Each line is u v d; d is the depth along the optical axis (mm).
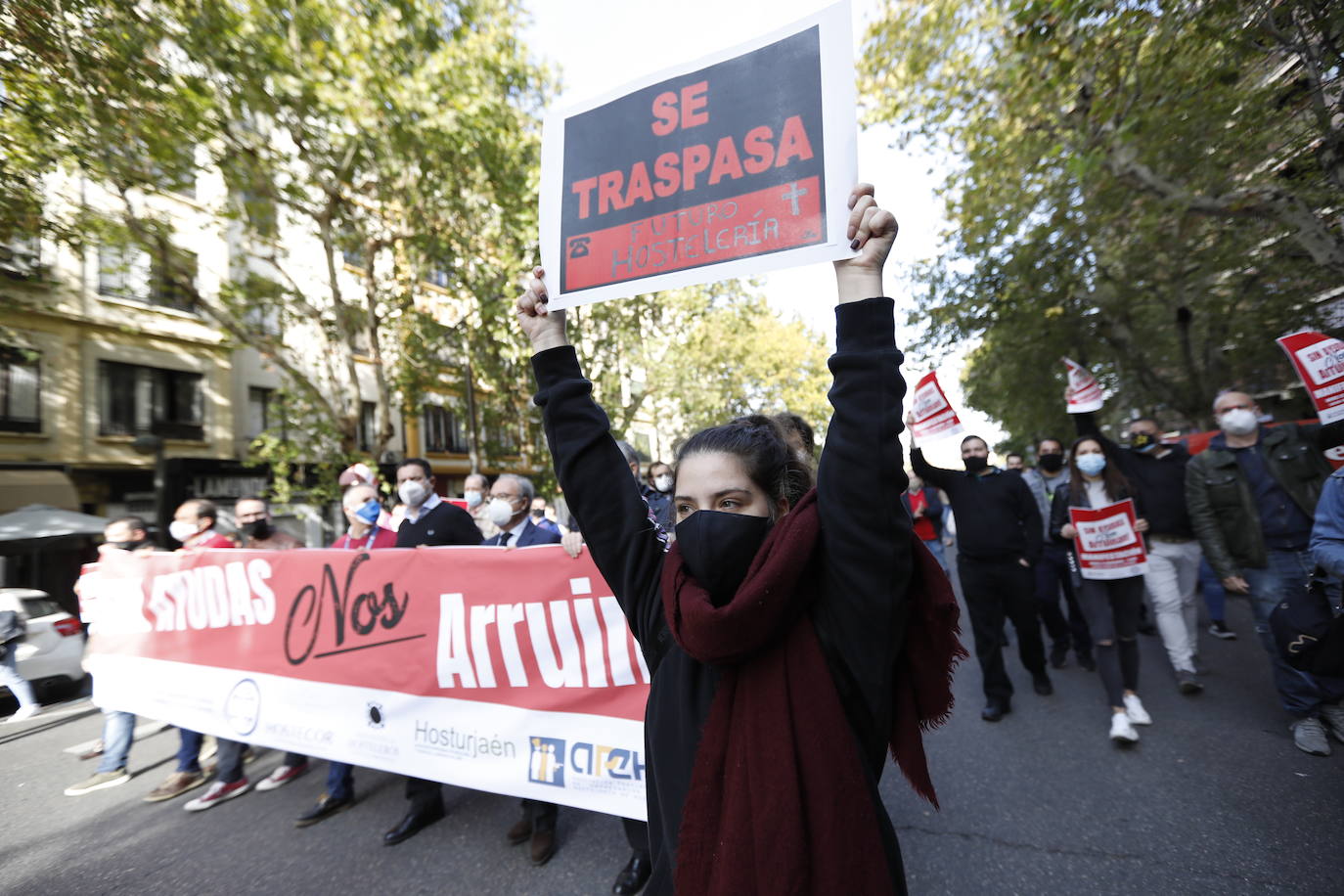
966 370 21562
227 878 3266
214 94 10070
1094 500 4629
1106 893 2695
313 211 12398
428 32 10469
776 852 919
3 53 8555
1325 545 3150
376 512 5082
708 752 1037
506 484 4402
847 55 1289
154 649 4477
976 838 3189
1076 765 3865
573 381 1464
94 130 9430
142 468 16391
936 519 8648
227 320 12797
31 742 5988
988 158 9906
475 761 3287
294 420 13648
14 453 14500
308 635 3838
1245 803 3248
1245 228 9273
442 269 13531
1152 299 14078
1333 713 3812
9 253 11672
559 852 3324
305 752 3783
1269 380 16391
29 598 7543
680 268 1414
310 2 9289
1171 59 6191
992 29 8297
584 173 1562
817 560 1068
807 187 1298
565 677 3145
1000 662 4816
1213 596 6484
